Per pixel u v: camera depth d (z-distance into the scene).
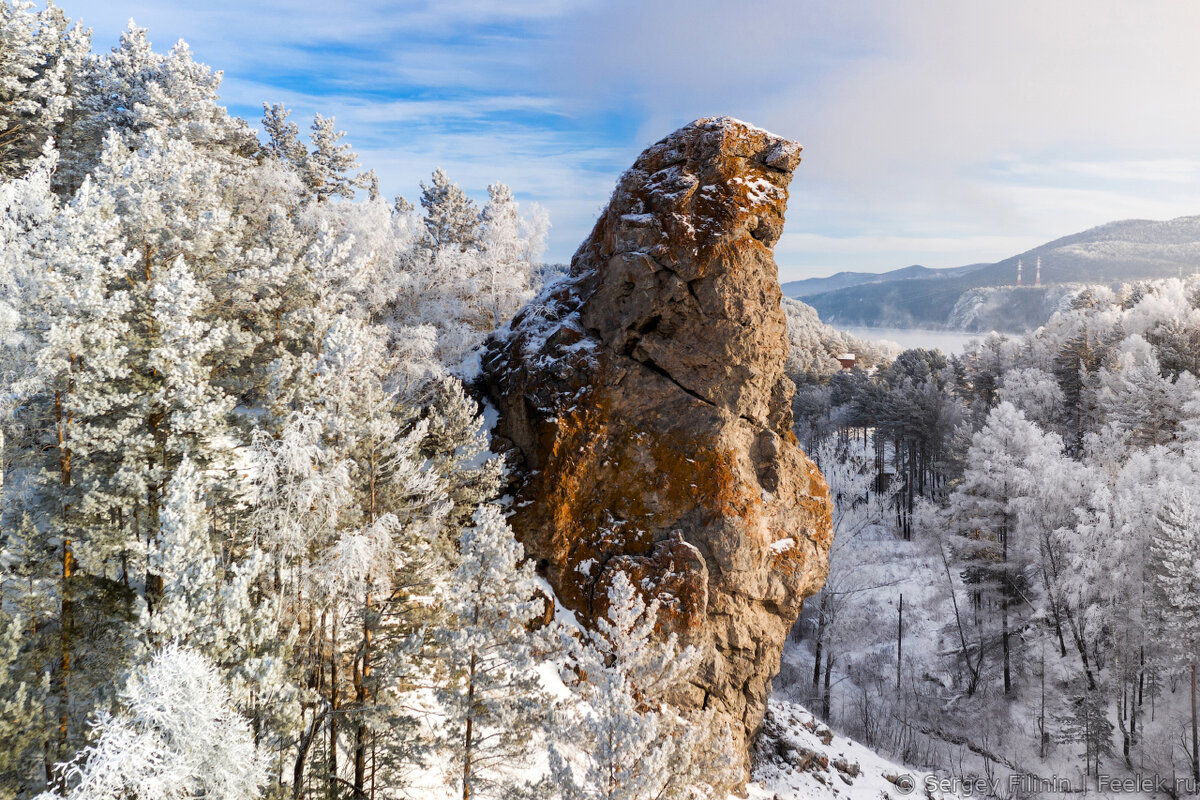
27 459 17.75
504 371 30.52
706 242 27.39
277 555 16.48
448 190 67.00
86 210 18.59
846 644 50.88
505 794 15.60
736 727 25.70
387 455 18.30
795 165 29.55
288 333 22.44
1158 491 39.62
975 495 48.00
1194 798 33.44
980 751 39.81
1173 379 67.75
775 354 28.31
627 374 27.94
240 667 13.45
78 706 14.49
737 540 25.97
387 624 17.94
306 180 50.91
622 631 14.56
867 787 30.08
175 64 37.91
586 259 32.19
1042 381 71.81
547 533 25.86
